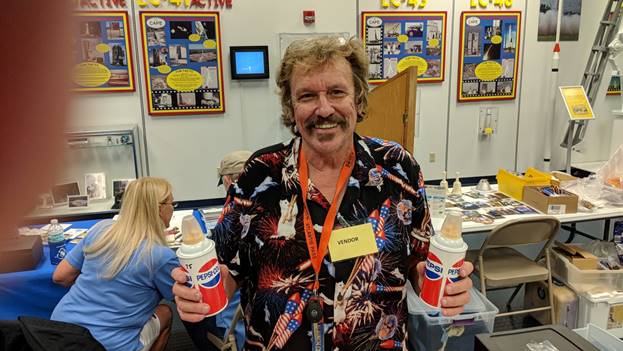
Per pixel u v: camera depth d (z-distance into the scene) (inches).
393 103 90.8
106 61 153.4
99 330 66.4
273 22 167.2
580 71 197.0
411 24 178.2
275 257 40.5
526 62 191.5
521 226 87.6
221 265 41.4
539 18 187.3
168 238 91.4
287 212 40.9
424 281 39.0
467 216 99.7
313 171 42.3
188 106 165.6
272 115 174.6
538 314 100.3
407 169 43.3
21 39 5.6
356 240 40.1
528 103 196.5
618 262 96.9
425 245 43.4
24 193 6.1
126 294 67.7
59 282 73.7
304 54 39.7
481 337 55.2
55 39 5.9
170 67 160.7
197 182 173.6
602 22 169.6
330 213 40.9
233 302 74.1
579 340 53.7
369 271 40.3
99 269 67.4
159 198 71.7
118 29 152.9
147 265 67.4
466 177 200.2
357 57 41.4
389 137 94.3
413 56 181.3
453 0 179.5
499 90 192.1
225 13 162.6
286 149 43.0
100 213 125.1
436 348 83.5
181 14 157.8
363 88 42.6
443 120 191.3
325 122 39.9
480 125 194.7
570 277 94.5
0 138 5.7
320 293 39.9
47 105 6.0
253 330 41.8
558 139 201.3
